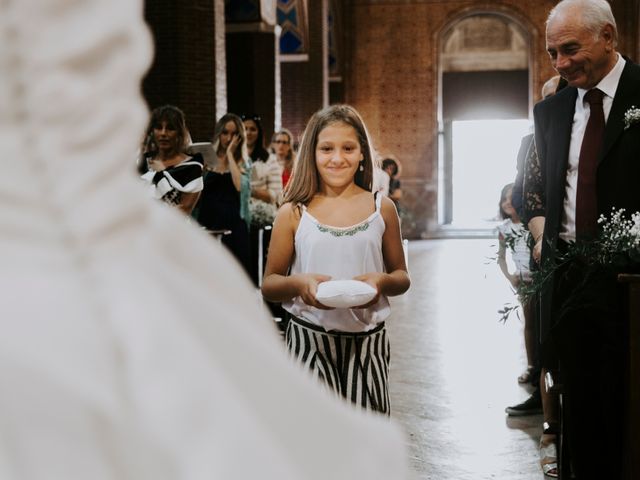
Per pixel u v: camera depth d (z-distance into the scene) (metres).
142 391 0.52
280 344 0.67
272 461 0.54
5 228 0.51
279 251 3.27
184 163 5.48
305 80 20.34
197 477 0.51
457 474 4.54
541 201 4.08
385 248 3.31
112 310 0.52
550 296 3.65
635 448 3.39
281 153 9.73
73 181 0.52
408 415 5.61
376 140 24.48
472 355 7.48
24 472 0.49
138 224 0.55
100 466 0.50
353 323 3.12
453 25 24.14
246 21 15.15
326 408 0.61
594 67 3.53
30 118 0.51
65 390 0.50
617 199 3.52
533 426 5.38
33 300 0.51
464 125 31.89
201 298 0.58
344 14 24.34
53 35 0.51
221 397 0.54
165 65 11.94
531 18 23.81
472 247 20.69
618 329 3.45
